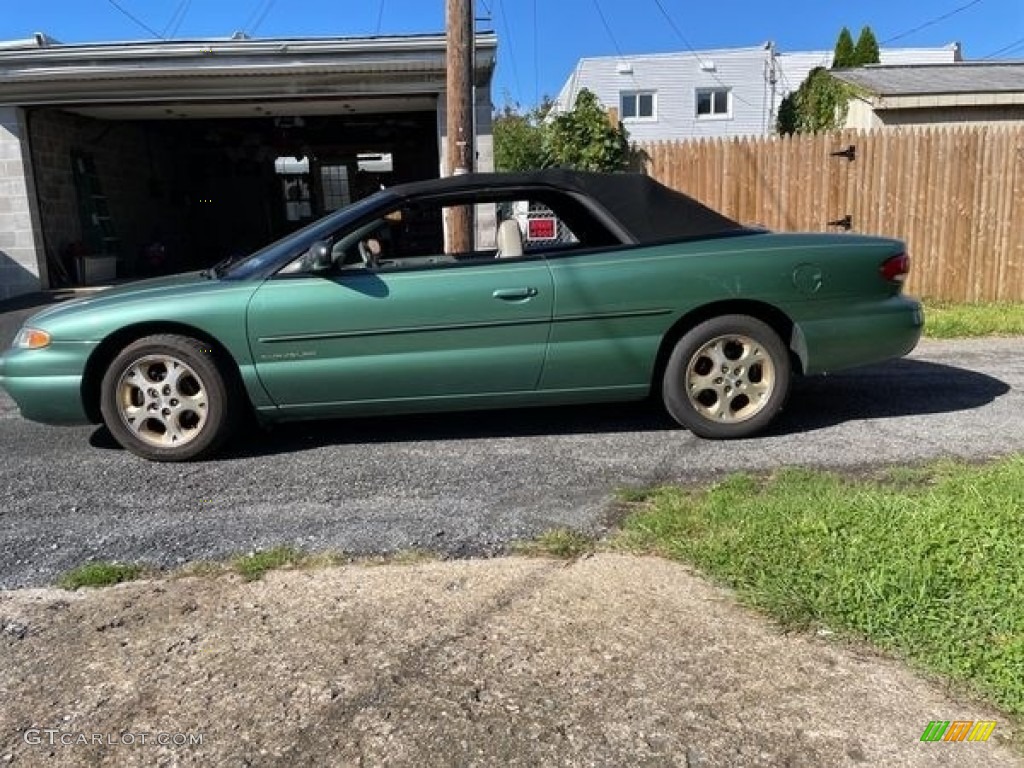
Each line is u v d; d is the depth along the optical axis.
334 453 4.78
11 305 11.42
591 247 4.75
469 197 4.77
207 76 11.76
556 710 2.37
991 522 3.25
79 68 11.52
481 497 3.99
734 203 9.95
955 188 9.75
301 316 4.52
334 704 2.42
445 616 2.87
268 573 3.24
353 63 11.69
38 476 4.54
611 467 4.38
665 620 2.80
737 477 4.03
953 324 8.31
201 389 4.62
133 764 2.20
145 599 3.07
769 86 30.66
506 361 4.61
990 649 2.51
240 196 19.22
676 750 2.20
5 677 2.60
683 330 4.76
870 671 2.50
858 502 3.55
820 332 4.76
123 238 15.66
